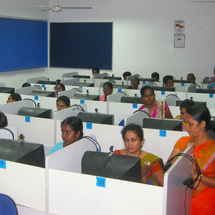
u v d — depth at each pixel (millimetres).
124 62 8938
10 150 1966
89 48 9180
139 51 8773
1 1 7359
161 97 5414
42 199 1817
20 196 1875
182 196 1784
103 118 3227
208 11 8109
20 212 1880
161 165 2111
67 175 1734
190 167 1934
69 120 2445
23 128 3496
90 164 1790
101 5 8891
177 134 2859
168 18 8414
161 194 1530
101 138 3127
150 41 8641
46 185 1794
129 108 4434
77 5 9086
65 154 2018
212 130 2154
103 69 9141
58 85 5609
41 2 8883
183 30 8344
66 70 9508
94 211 1692
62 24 9297
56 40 9438
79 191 1717
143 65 8789
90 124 3141
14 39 7938
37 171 1810
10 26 7758
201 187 1963
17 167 1857
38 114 3510
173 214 1648
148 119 3051
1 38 7496
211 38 8180
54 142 3381
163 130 2896
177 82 6637
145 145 2977
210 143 2006
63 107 3799
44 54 9297
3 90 5438
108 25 8898
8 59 7797
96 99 4742
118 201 1626
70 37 9297
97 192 1670
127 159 1743
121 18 8781
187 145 2090
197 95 5211
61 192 1764
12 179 1883
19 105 4285
